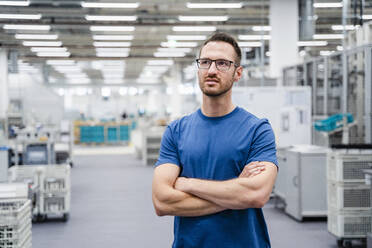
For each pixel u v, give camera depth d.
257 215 1.50
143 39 15.30
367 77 5.48
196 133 1.48
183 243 1.45
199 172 1.45
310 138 6.66
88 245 4.45
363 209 4.38
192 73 25.53
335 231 4.45
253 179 1.38
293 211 5.56
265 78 8.24
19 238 3.06
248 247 1.42
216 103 1.46
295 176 5.48
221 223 1.42
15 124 10.62
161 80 30.83
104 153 15.84
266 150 1.44
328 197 4.61
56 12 11.22
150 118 25.16
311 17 9.67
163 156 1.53
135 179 9.22
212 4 10.53
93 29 13.02
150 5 10.66
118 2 10.30
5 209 3.28
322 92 7.25
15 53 15.70
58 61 19.88
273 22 9.38
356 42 6.27
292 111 6.64
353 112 5.88
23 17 11.53
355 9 7.46
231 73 1.44
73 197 7.18
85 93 30.34
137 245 4.44
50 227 5.23
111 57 19.23
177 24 12.41
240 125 1.46
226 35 1.47
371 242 3.67
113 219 5.61
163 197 1.43
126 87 30.86
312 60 7.44
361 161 4.38
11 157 8.66
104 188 8.07
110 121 21.78
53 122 11.76
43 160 8.73
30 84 11.88
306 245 4.41
